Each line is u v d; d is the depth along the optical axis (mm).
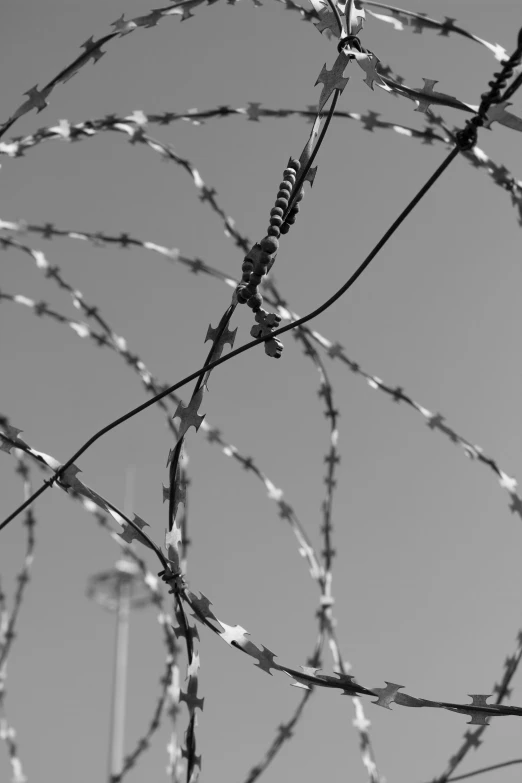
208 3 2074
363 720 2354
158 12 2059
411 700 1830
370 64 1848
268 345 1886
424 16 2014
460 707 1822
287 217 1909
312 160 1901
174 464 1932
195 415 1923
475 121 1814
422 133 2262
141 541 1934
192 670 1936
